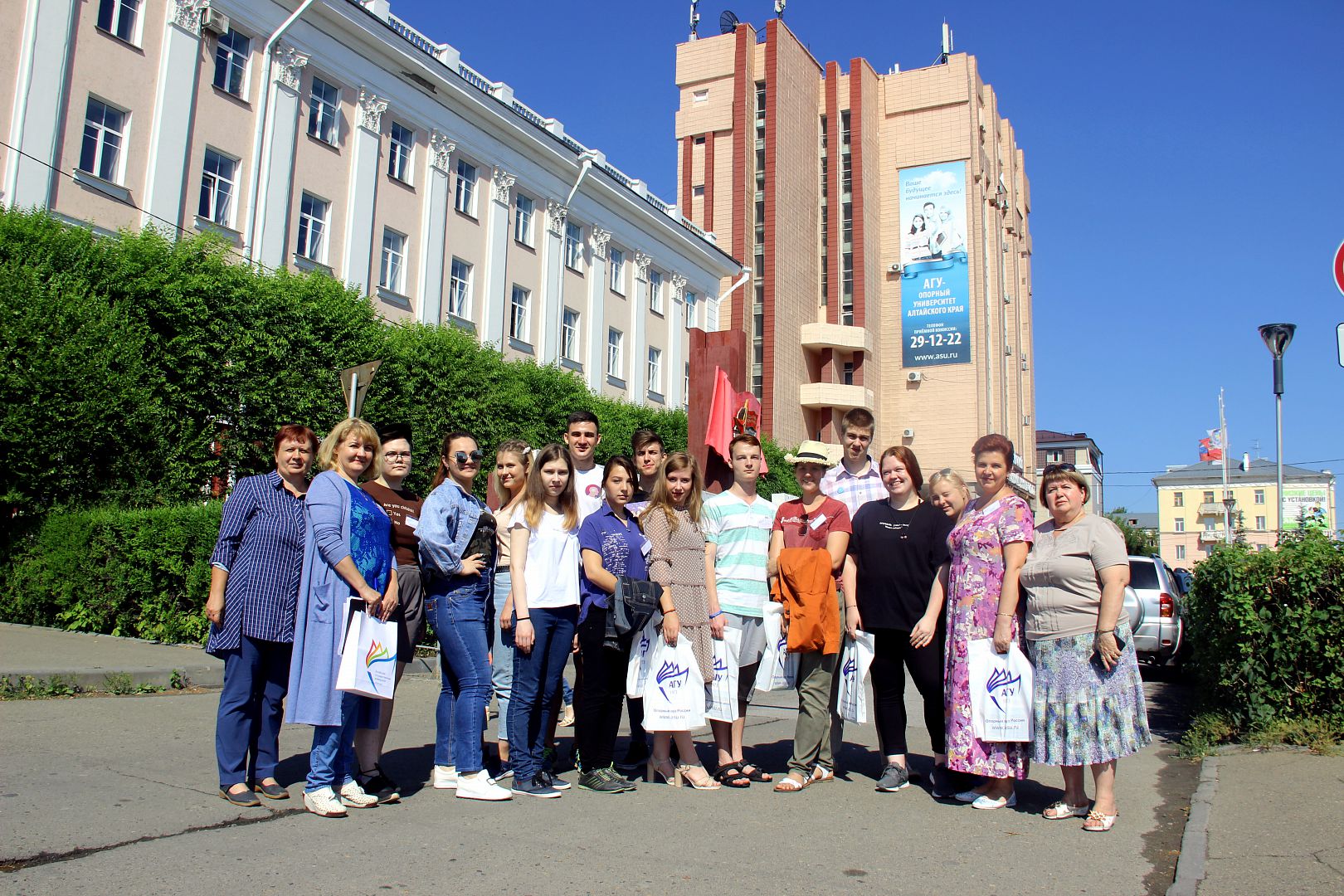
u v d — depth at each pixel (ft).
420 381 67.72
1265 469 257.34
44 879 11.89
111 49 60.49
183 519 36.35
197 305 54.54
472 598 17.61
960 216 169.58
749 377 152.05
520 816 16.15
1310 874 12.95
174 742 20.35
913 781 20.20
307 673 15.46
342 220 76.54
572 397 84.79
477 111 89.40
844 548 19.84
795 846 14.78
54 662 28.66
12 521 44.01
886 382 172.45
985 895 12.60
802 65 169.17
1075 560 16.72
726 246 157.58
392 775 19.15
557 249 100.94
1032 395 226.58
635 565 18.66
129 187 61.11
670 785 19.13
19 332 44.70
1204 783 18.60
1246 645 22.81
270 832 14.47
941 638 19.17
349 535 15.78
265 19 69.67
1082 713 16.33
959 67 171.73
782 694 35.63
